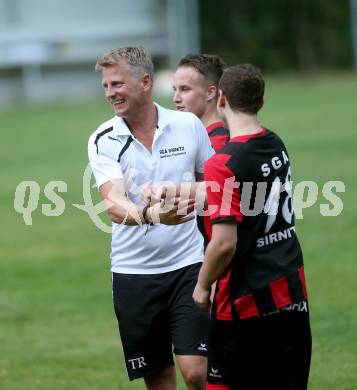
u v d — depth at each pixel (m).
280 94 129.12
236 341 14.73
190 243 17.02
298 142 70.94
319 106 104.38
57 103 148.50
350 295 27.97
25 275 33.91
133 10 184.50
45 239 41.06
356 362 21.48
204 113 18.48
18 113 128.12
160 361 17.42
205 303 14.77
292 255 14.82
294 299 14.65
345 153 62.34
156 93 137.75
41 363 23.05
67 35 179.25
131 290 17.06
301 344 14.90
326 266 32.00
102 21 182.50
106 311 28.27
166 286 16.91
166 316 17.09
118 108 16.48
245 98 14.67
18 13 177.12
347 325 24.75
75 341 25.09
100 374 22.00
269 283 14.52
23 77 174.38
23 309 28.91
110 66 16.36
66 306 29.09
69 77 178.88
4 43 174.75
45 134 92.56
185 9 188.00
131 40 184.00
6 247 39.66
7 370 22.50
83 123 102.19
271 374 14.88
